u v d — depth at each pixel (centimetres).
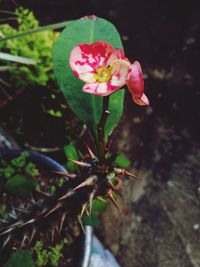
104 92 14
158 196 33
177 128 36
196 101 38
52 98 31
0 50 30
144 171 34
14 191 22
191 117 37
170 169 35
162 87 38
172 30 42
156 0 43
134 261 31
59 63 17
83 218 20
